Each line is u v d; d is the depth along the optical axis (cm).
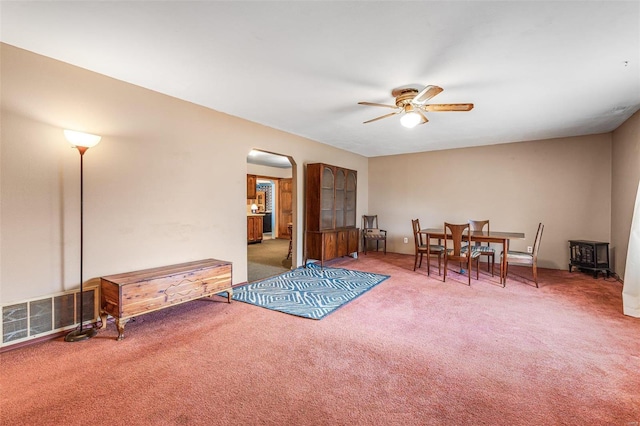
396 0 171
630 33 201
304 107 361
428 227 640
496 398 176
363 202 706
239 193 408
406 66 253
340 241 553
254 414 163
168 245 329
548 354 227
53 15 187
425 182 644
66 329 254
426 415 162
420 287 404
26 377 194
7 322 226
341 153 622
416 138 523
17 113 229
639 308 297
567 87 295
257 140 432
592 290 390
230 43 220
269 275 475
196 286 309
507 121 414
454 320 291
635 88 296
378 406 170
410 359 220
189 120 346
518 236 417
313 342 246
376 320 292
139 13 185
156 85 298
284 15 186
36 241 240
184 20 192
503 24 193
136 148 300
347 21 192
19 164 231
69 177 256
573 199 503
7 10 181
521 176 545
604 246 458
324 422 158
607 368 207
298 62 248
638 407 168
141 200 305
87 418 159
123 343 243
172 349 234
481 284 419
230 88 304
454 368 208
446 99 329
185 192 344
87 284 268
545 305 333
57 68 247
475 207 589
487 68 255
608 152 475
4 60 222
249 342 246
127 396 177
